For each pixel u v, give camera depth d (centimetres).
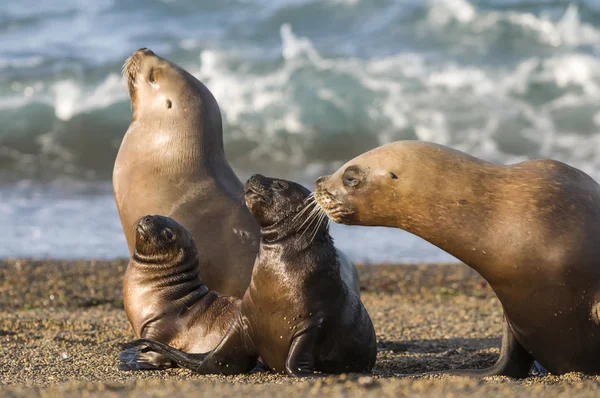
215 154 3675
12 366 3048
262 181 2778
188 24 12306
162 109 3644
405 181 2798
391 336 3875
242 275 3406
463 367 3091
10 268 5341
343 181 2880
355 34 12112
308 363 2634
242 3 12900
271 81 10288
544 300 2656
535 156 9506
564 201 2691
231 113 9812
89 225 6712
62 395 2217
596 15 12150
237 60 10762
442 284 5209
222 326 3108
